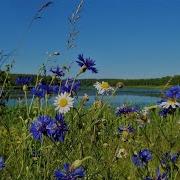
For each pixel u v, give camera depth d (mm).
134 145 561
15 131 634
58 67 590
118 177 514
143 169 498
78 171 365
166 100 463
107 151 568
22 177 492
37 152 490
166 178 432
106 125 632
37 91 561
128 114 574
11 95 673
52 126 413
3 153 549
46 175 454
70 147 485
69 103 496
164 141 558
